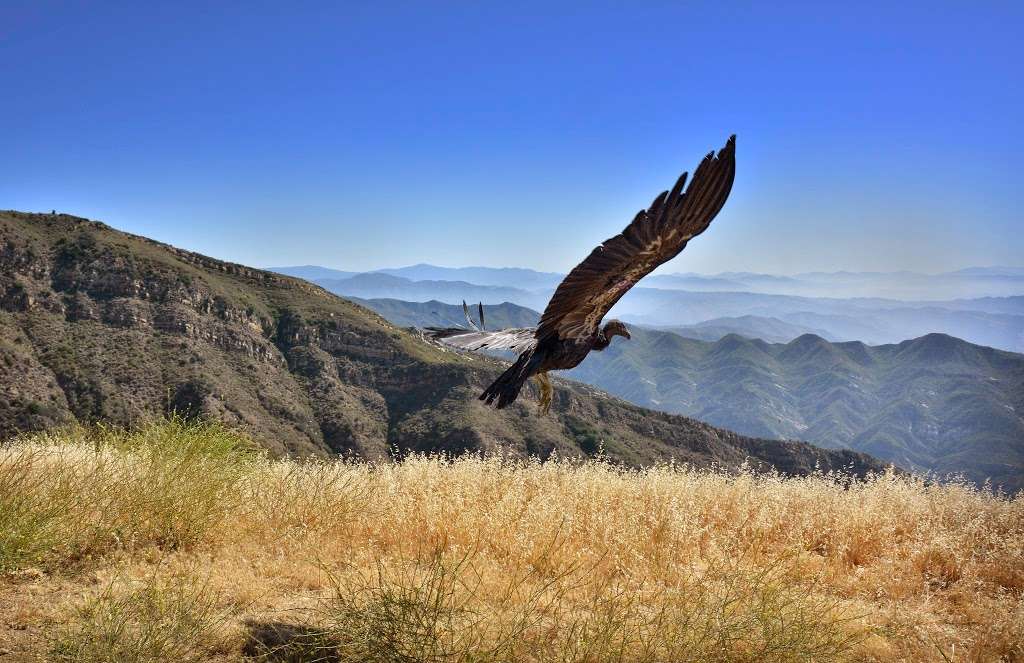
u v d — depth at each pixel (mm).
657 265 2949
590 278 3059
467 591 5637
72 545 6465
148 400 85125
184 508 7074
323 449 93500
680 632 5000
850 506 8281
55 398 79500
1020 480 168875
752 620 5059
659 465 10016
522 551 6840
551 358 3619
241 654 4766
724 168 2619
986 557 7250
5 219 103875
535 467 9719
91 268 102062
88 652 4367
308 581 6203
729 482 9633
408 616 4871
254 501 7844
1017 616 5641
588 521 7711
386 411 105812
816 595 6008
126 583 5629
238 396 93062
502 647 4727
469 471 9117
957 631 5758
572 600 6027
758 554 7195
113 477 7570
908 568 7094
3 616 5094
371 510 7805
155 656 4473
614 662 4707
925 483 9344
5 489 6637
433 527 7270
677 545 7223
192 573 5984
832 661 4934
